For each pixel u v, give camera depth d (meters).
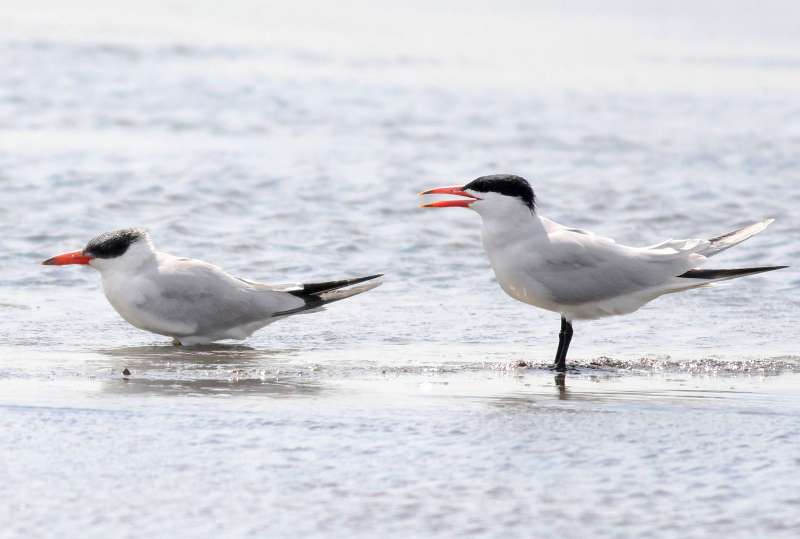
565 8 53.31
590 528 7.66
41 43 35.06
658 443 9.40
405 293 15.91
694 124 29.08
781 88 34.47
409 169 23.70
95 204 20.08
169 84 31.14
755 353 13.13
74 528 7.59
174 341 13.71
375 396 10.91
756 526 7.72
